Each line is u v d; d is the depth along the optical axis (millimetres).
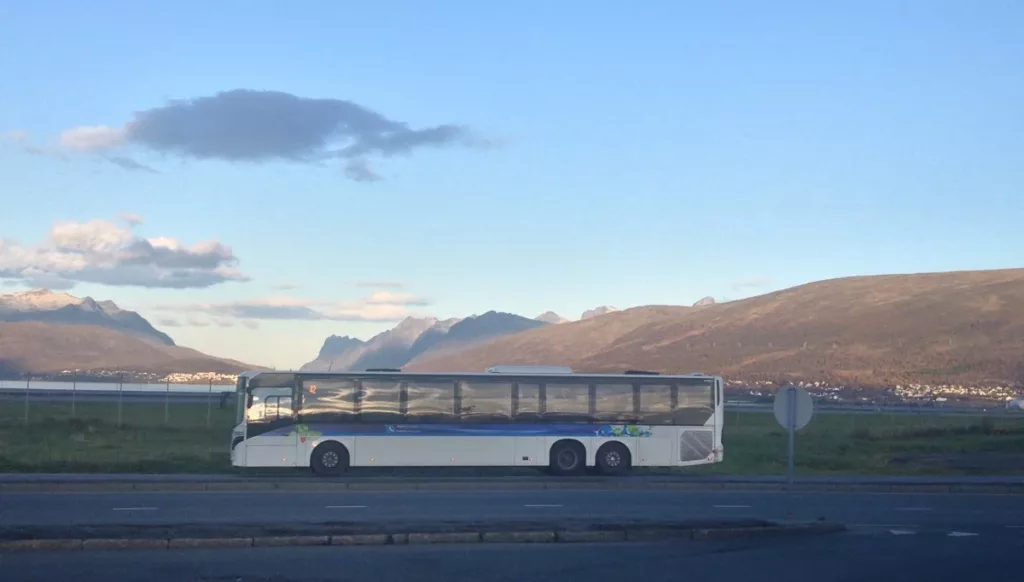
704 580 13094
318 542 15172
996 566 14641
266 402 29172
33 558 13711
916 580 13406
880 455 40219
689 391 31156
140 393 95125
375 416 29547
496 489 26172
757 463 36625
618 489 26375
